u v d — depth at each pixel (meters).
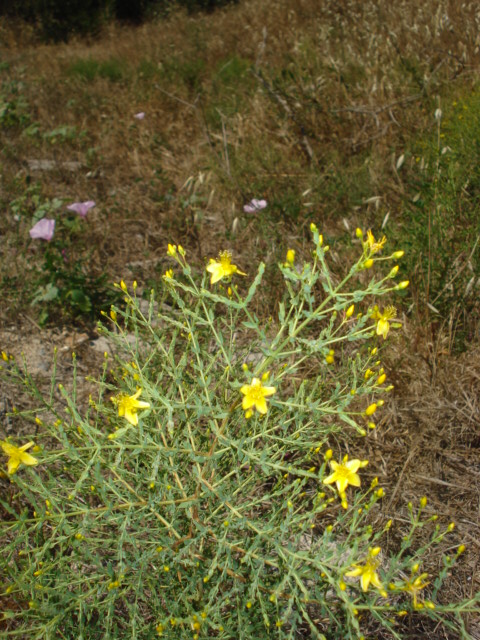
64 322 0.71
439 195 0.72
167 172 1.08
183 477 0.39
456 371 0.56
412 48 1.16
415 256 0.65
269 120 1.11
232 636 0.31
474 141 0.81
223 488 0.34
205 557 0.35
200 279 0.70
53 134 1.22
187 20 2.30
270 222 0.81
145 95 1.43
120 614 0.39
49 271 0.75
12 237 0.86
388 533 0.44
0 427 0.52
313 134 1.02
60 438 0.35
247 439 0.32
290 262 0.31
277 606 0.30
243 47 1.67
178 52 1.75
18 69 1.94
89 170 1.12
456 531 0.44
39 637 0.30
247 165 0.99
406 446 0.51
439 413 0.52
